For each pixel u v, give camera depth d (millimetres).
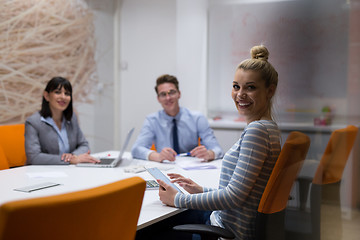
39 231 760
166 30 4457
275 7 773
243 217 1269
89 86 4324
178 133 2668
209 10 4043
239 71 1342
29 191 1527
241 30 3852
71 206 778
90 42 4297
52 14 3750
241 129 3734
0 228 717
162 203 1395
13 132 2521
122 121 4875
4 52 3266
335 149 766
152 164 2219
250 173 1208
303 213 910
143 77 4668
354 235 770
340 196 786
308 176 873
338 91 714
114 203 874
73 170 2037
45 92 2402
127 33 4723
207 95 4184
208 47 4094
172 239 1624
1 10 3219
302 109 798
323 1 704
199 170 2055
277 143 1222
